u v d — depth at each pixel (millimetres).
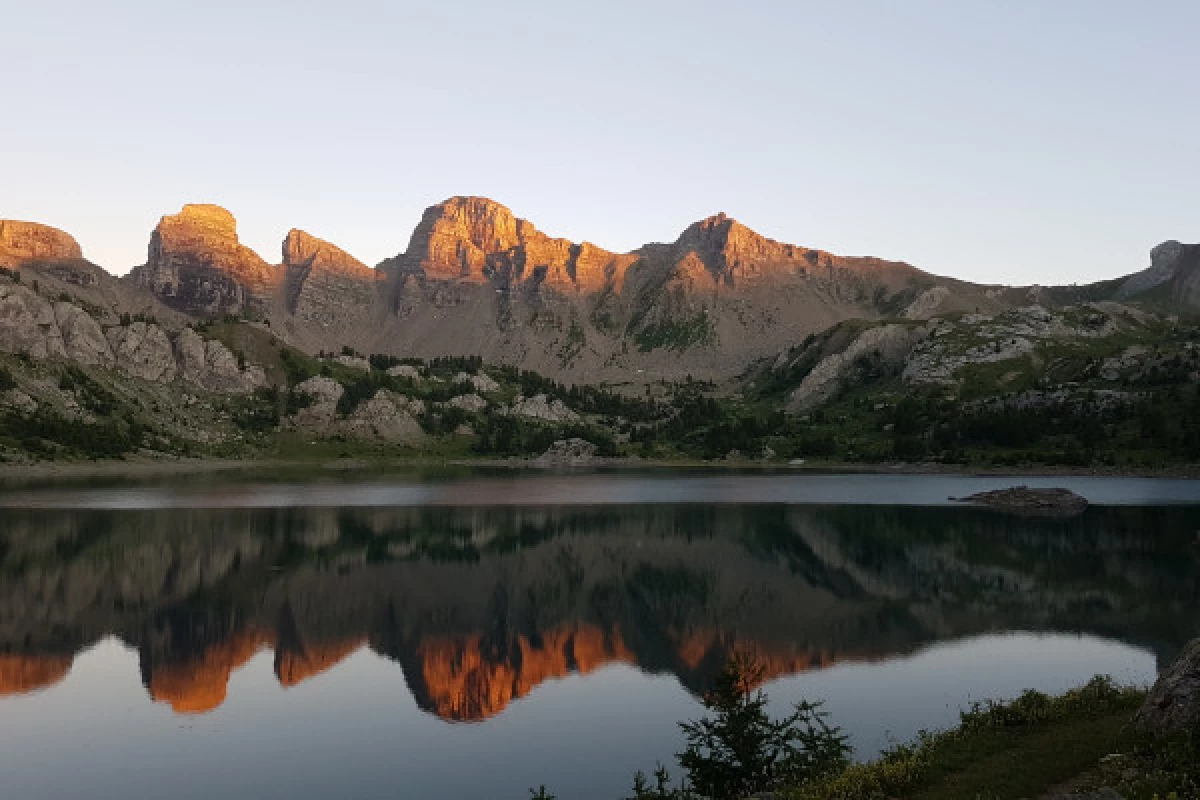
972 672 58156
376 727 49000
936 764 30469
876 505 166500
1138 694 37469
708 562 103938
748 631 71250
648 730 48562
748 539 122188
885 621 74188
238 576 93062
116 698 53938
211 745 46000
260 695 54906
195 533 123188
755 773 33562
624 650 66062
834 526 135250
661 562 103875
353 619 75375
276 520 140375
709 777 33406
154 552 106375
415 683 57625
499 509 161750
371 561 103312
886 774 29203
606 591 87438
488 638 69562
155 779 41344
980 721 36062
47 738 46938
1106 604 79812
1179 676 29984
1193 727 27469
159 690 55688
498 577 94438
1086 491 188375
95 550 106562
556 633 71125
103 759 43969
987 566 99812
